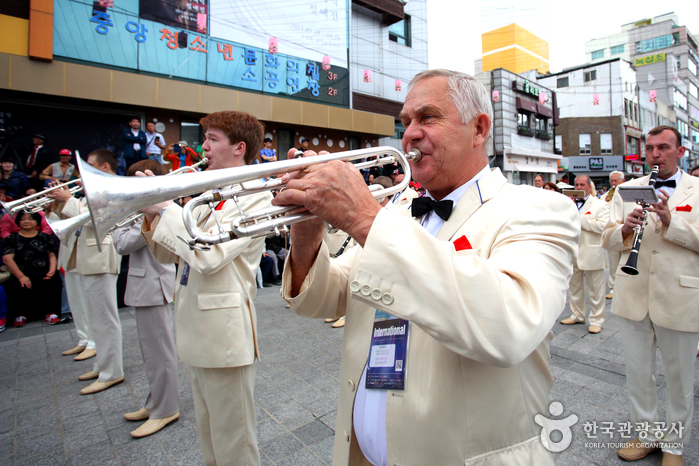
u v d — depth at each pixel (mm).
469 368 819
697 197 2203
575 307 4473
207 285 1679
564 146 26797
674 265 2070
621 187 2160
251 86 9117
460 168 1000
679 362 2041
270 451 2219
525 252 794
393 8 11977
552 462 899
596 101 22703
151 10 7711
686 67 37844
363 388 1001
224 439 1674
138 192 905
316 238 1098
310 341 3990
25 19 6457
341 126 10477
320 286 1107
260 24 9164
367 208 780
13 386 3129
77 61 7004
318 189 770
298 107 9656
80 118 7375
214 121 1831
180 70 8125
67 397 2932
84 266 2959
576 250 886
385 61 12320
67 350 4000
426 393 836
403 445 846
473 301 682
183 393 2947
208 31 8438
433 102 967
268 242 7102
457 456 798
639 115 28062
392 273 719
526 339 688
